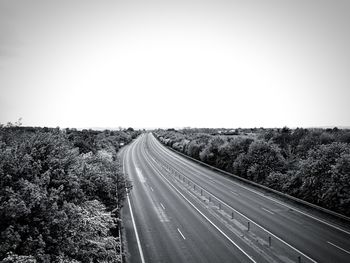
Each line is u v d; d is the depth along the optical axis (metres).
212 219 28.45
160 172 57.66
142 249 21.28
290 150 47.09
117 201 25.19
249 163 46.88
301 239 22.66
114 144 95.31
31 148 14.15
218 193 39.47
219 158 59.19
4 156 11.48
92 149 37.91
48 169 13.88
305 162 33.62
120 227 25.52
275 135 53.62
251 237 23.44
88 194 20.09
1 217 10.09
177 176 53.03
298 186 35.19
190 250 21.09
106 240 15.50
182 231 25.14
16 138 15.36
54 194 12.20
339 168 28.44
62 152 15.93
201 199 36.47
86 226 14.05
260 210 31.02
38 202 10.88
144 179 50.16
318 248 20.88
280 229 25.03
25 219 10.98
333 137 46.16
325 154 31.59
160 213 30.58
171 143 107.31
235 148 53.81
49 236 11.23
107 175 25.67
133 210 31.72
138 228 25.91
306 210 30.61
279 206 32.47
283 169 42.34
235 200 35.56
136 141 147.62
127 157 80.44
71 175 14.71
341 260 18.88
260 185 41.66
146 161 73.06
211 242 22.61
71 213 12.85
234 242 22.55
